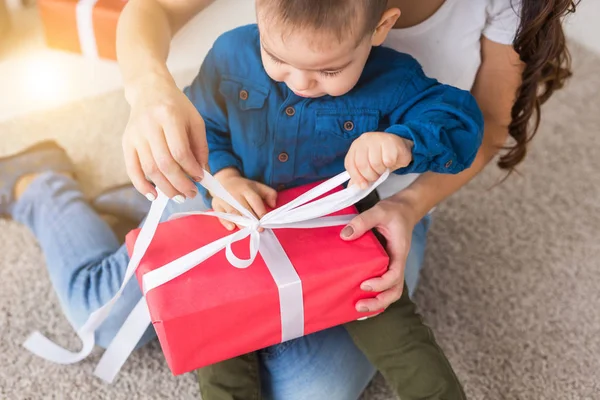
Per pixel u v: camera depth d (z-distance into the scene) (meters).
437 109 0.92
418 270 1.18
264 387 1.09
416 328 1.03
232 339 0.85
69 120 1.54
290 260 0.85
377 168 0.81
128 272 0.87
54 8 1.56
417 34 1.07
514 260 1.39
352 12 0.81
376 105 1.00
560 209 1.48
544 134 1.63
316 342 1.08
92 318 1.01
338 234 0.89
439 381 0.99
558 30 1.02
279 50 0.84
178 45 1.60
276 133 1.02
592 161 1.58
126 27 0.99
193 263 0.82
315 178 1.06
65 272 1.17
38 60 1.64
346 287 0.86
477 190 1.51
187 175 0.85
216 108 1.04
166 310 0.79
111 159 1.49
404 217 0.96
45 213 1.26
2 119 1.52
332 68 0.85
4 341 1.20
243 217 0.88
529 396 1.18
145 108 0.82
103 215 1.38
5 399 1.13
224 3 1.62
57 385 1.15
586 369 1.22
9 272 1.29
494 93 1.11
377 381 1.19
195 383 1.17
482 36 1.08
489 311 1.30
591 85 1.75
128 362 1.18
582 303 1.32
